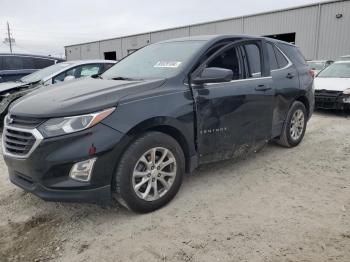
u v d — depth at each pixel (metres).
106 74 4.62
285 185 4.21
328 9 22.23
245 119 4.41
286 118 5.39
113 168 3.18
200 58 4.02
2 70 10.51
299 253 2.83
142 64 4.39
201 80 3.76
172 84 3.68
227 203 3.73
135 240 3.06
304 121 5.89
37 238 3.13
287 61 5.48
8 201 3.87
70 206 3.73
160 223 3.33
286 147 5.71
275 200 3.80
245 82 4.42
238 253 2.84
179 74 3.79
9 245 3.02
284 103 5.21
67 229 3.27
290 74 5.36
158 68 4.08
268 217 3.42
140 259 2.80
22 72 10.87
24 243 3.05
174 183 3.68
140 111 3.31
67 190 3.05
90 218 3.46
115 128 3.14
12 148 3.25
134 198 3.35
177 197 3.88
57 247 2.99
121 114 3.20
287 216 3.43
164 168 3.63
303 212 3.51
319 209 3.57
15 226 3.34
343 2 21.48
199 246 2.95
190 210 3.58
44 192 3.09
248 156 5.31
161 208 3.62
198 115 3.81
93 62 8.71
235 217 3.42
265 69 4.86
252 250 2.88
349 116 9.05
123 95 3.33
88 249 2.95
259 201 3.77
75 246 3.00
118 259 2.81
